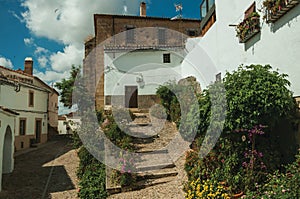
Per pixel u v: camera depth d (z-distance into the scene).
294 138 5.55
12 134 10.65
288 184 4.30
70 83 20.12
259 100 5.06
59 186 8.34
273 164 5.45
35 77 22.70
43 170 10.77
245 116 5.18
